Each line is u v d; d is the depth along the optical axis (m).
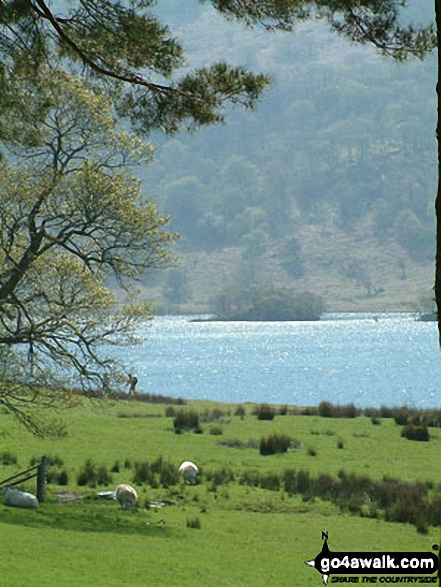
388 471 48.59
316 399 122.38
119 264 39.25
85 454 52.25
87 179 37.53
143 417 71.81
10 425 61.62
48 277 39.47
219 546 30.67
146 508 37.91
